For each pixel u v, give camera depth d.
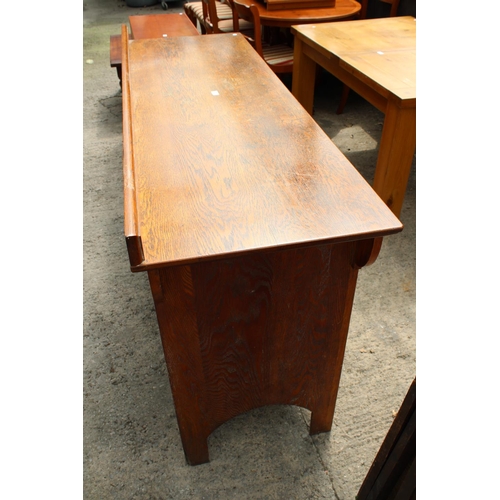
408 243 2.50
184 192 1.15
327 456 1.58
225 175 1.22
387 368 1.86
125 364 1.90
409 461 1.18
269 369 1.36
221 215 1.07
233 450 1.60
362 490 1.40
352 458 1.57
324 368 1.42
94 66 4.81
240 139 1.40
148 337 2.01
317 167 1.26
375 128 3.59
